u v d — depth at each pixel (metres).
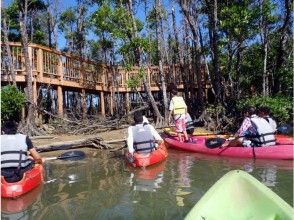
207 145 4.96
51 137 6.54
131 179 3.60
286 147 4.36
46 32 13.04
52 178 3.72
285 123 5.77
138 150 4.31
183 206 2.74
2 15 7.37
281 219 2.05
